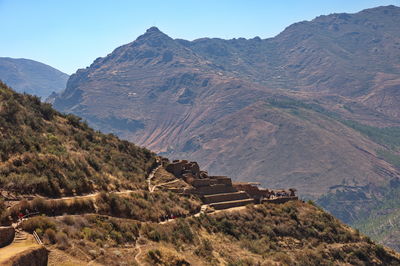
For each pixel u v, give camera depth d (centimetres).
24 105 9612
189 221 8206
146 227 6694
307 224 10975
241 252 8156
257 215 10250
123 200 7138
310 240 10400
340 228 11494
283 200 12088
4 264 3734
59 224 5247
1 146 6931
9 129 7781
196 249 7088
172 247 6656
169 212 8200
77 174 7400
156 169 10788
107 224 5941
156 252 5906
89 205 6322
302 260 9238
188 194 9744
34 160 6969
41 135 8481
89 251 4981
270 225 10131
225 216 9469
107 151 10150
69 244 4906
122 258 5281
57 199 6191
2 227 4531
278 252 9012
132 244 5944
